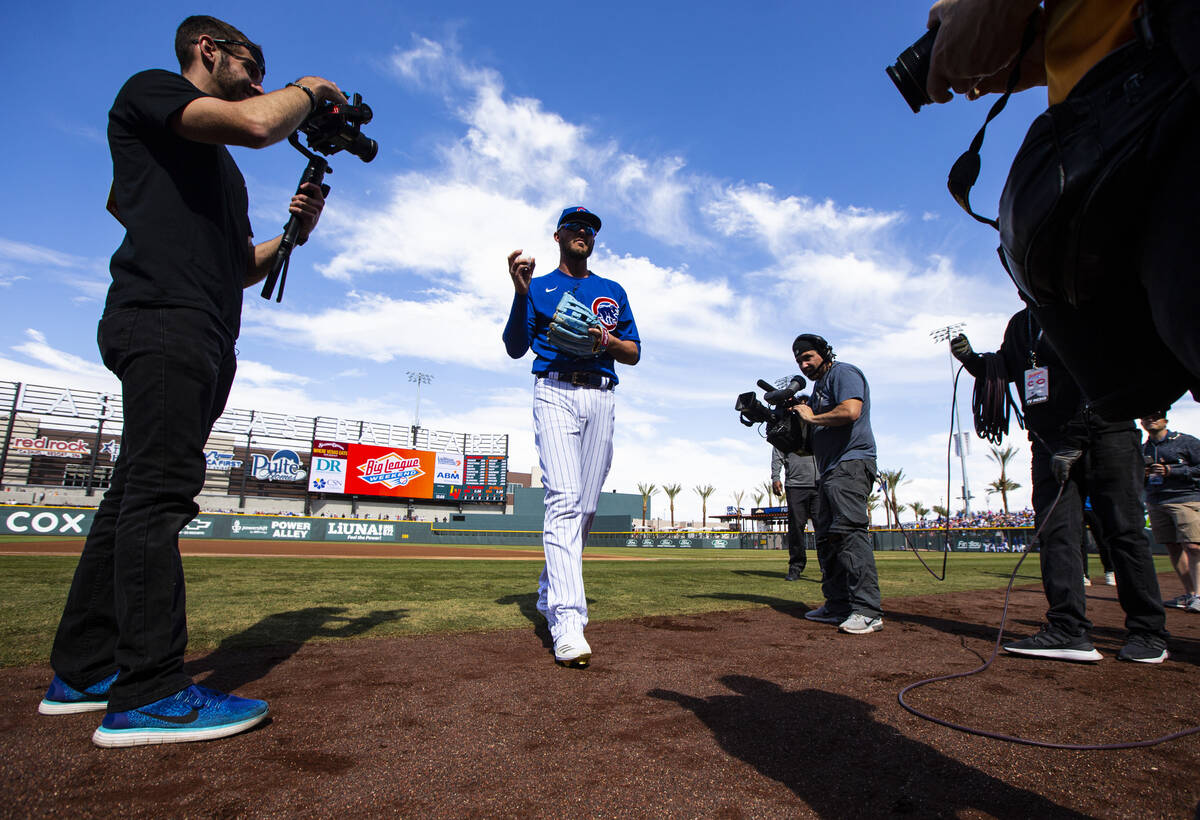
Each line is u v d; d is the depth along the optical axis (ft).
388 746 4.24
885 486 10.71
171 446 4.55
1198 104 1.93
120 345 4.54
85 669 4.86
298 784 3.60
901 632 9.71
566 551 7.59
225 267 5.10
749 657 7.43
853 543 9.87
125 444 5.01
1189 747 4.49
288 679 5.96
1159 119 2.01
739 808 3.35
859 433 10.32
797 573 20.61
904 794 3.57
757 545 115.14
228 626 8.61
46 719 4.72
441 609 10.87
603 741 4.38
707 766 3.94
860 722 4.90
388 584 15.20
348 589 13.82
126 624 4.29
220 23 5.34
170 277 4.61
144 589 4.37
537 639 8.35
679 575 22.26
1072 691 6.18
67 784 3.54
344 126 5.99
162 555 4.47
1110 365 2.61
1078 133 2.29
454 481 132.77
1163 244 2.01
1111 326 2.53
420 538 92.58
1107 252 2.30
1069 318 2.65
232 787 3.55
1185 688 6.41
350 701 5.27
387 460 125.39
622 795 3.50
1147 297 2.31
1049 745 4.41
